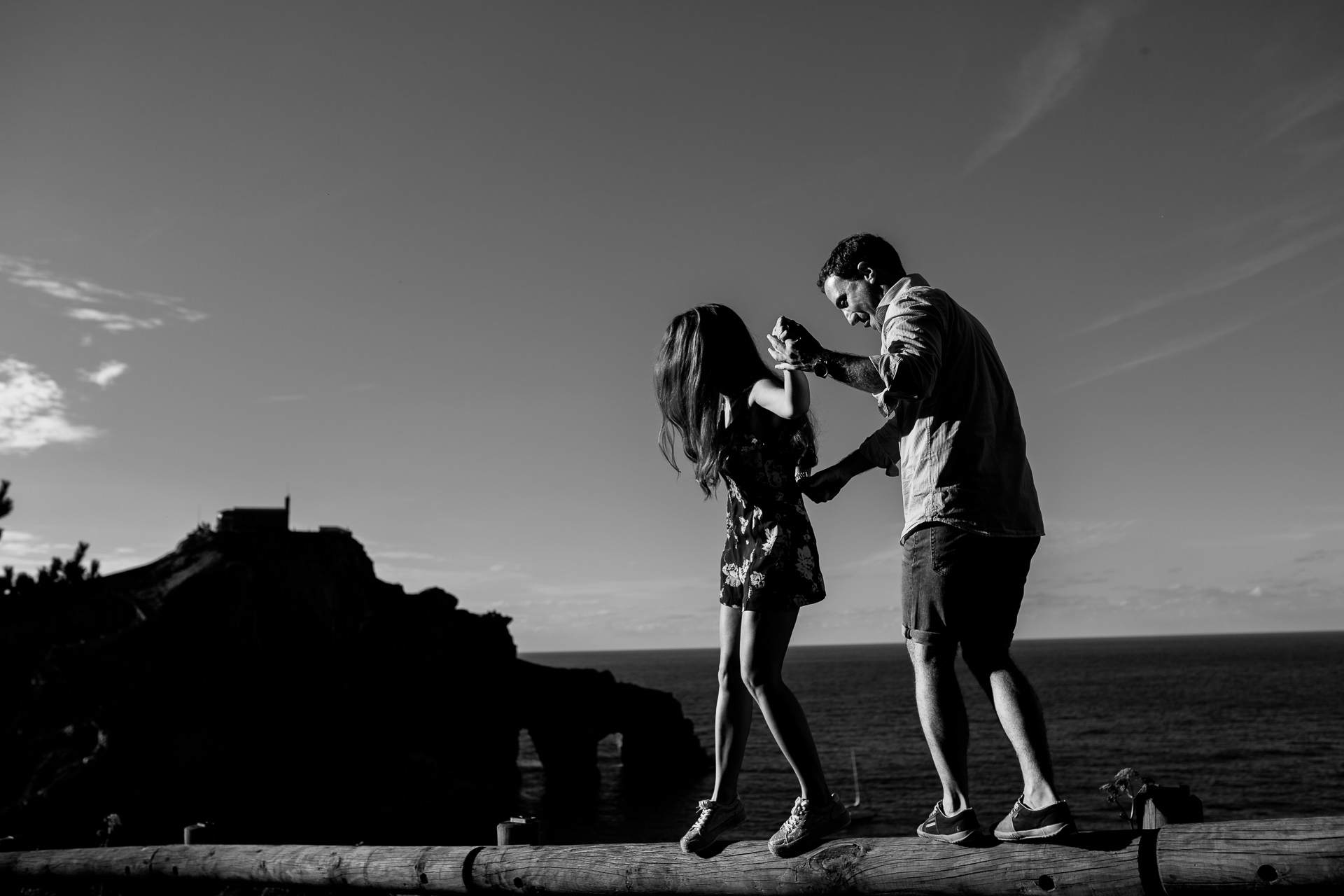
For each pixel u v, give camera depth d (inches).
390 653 1980.8
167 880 230.8
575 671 2383.1
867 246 133.6
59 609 1733.5
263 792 1551.4
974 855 108.0
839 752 2373.3
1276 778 1754.4
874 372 114.7
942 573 117.0
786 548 128.3
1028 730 112.1
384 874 177.5
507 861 156.9
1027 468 123.9
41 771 1392.7
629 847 141.7
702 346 135.7
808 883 119.5
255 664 1710.1
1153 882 95.3
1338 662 6884.8
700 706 4377.5
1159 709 3329.2
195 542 1994.3
